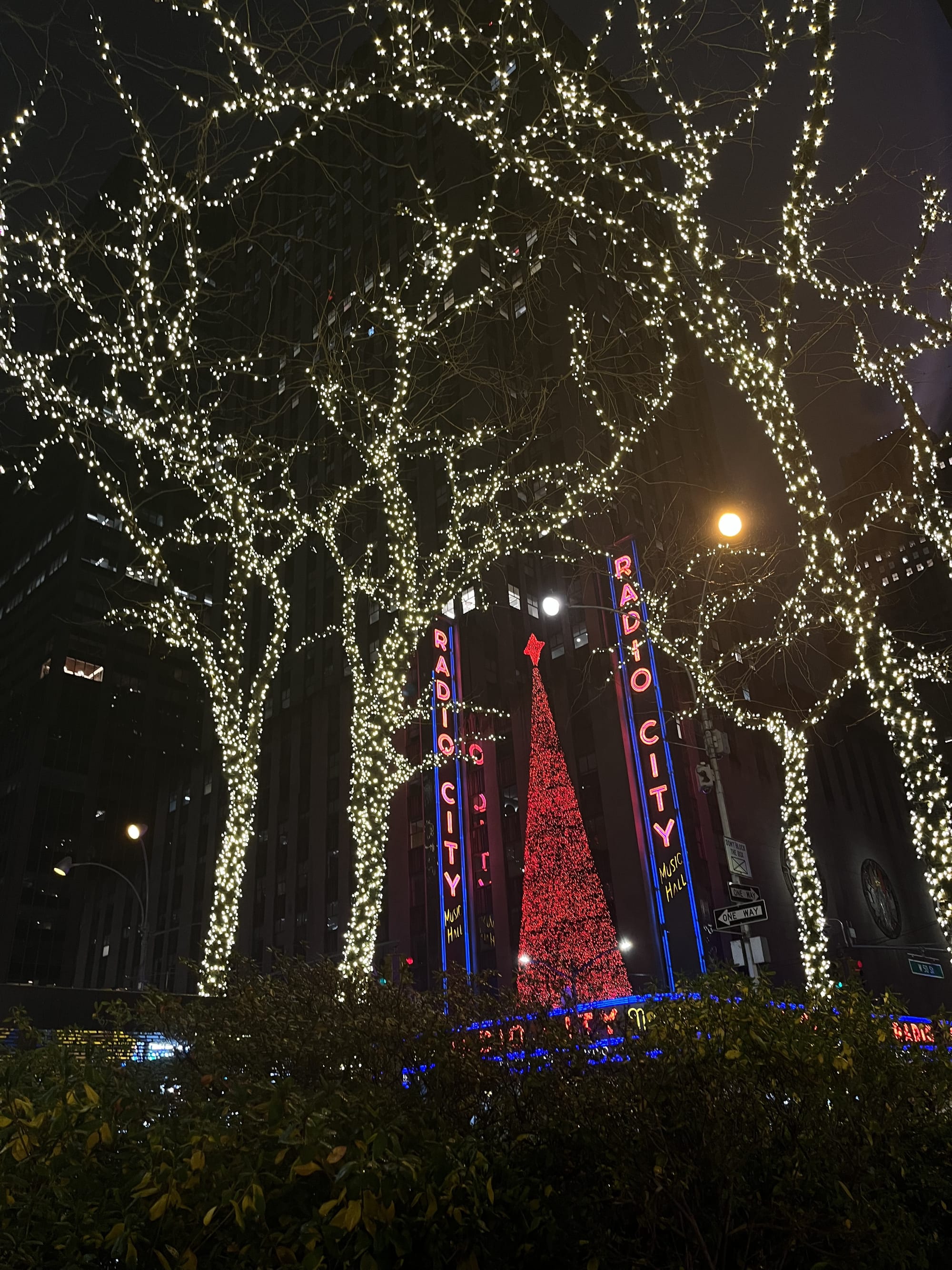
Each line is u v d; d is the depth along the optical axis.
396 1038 4.78
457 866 50.28
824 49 9.61
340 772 63.03
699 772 17.36
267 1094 3.75
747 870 16.66
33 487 22.80
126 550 103.31
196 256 14.16
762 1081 4.23
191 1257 2.98
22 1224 2.95
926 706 30.16
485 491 17.66
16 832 89.38
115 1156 3.43
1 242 12.02
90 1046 5.40
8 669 104.88
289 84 11.30
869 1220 4.04
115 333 13.63
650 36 10.26
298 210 83.38
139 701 100.31
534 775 38.28
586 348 20.44
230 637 15.58
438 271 16.33
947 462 12.12
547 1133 4.04
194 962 7.48
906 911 63.19
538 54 10.82
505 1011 4.91
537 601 56.44
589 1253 3.70
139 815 95.94
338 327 17.19
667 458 64.12
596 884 35.75
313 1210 3.22
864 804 65.19
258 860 66.69
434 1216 3.31
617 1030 4.78
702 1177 3.97
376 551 62.12
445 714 51.91
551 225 14.10
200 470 15.30
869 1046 4.63
